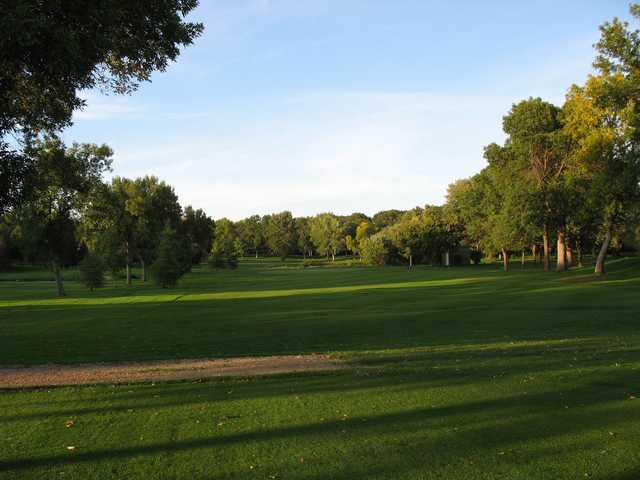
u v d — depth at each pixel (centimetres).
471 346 1462
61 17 935
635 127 3822
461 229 9919
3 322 2416
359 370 1126
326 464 607
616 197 4100
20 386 1023
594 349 1336
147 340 1752
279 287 5066
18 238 4828
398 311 2533
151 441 693
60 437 714
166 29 1206
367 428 732
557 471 578
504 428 722
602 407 808
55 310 3067
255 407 848
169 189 8512
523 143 5634
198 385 1016
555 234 6256
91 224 5450
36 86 1272
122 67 1399
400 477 568
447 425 739
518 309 2442
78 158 5019
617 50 3900
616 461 601
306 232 16412
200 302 3478
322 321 2212
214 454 643
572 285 3809
